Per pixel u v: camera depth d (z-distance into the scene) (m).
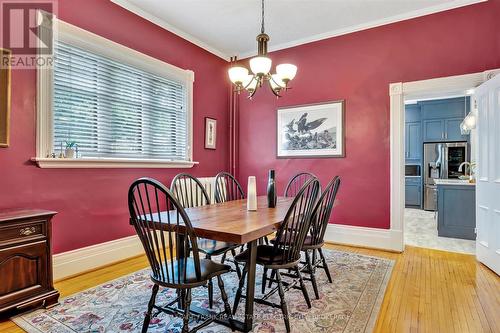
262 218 1.96
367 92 3.73
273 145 4.45
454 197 4.25
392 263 3.07
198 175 4.22
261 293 2.36
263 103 4.54
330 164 3.98
